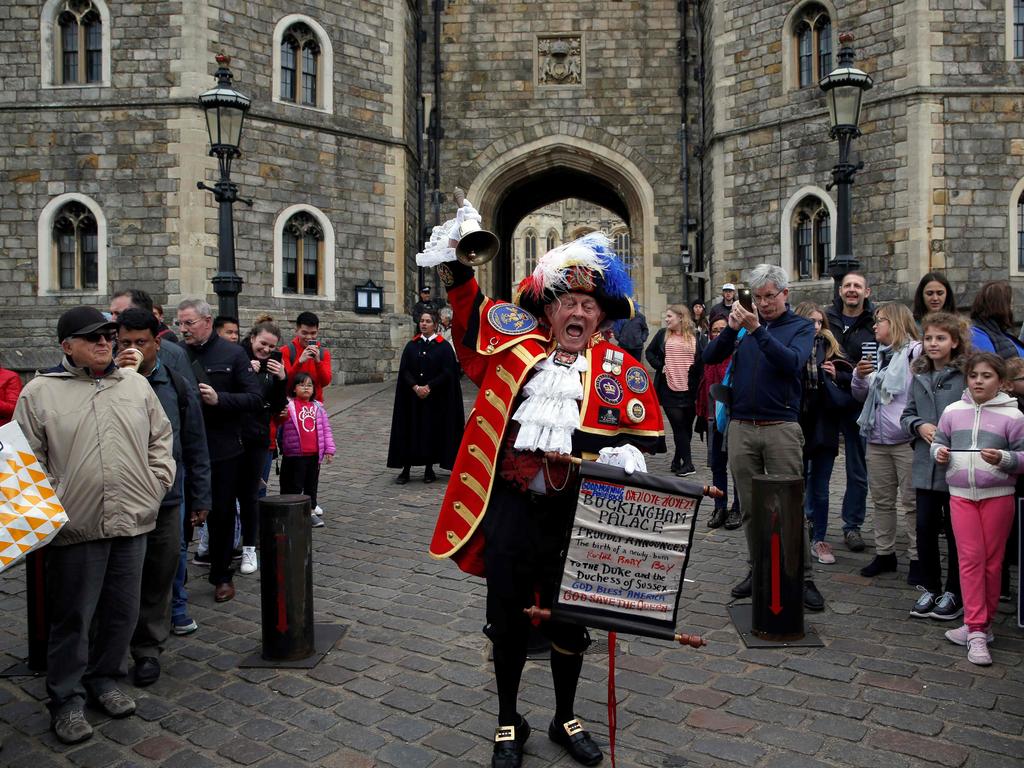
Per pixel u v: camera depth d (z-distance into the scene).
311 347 7.05
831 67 15.26
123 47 15.32
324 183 16.64
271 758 3.18
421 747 3.24
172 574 3.96
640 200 18.84
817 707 3.48
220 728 3.43
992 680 3.71
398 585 5.26
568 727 3.14
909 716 3.38
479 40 18.84
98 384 3.54
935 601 4.50
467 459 3.12
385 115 17.45
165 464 3.71
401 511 7.27
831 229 15.26
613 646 2.84
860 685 3.68
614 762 2.90
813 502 5.53
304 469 6.55
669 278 18.70
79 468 3.42
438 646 4.25
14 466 3.20
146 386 3.73
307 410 6.55
